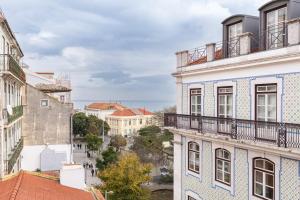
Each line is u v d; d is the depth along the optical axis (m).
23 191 10.85
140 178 29.38
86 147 69.69
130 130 114.44
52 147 32.66
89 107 138.00
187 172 18.61
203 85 17.33
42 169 31.53
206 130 16.23
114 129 114.69
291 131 12.09
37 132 32.31
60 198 11.59
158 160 51.66
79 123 78.94
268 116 13.39
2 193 11.04
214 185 16.42
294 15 12.76
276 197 12.91
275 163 12.94
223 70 15.66
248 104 14.30
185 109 18.92
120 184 28.44
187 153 18.64
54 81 40.97
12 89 23.58
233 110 15.20
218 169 16.30
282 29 12.91
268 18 13.95
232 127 14.35
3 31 19.73
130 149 60.81
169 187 38.94
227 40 15.98
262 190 13.64
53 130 32.81
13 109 22.53
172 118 19.09
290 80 12.30
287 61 12.30
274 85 13.06
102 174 30.27
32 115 32.19
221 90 16.05
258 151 13.60
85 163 55.31
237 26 15.83
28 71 38.81
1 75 18.52
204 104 17.27
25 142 31.86
